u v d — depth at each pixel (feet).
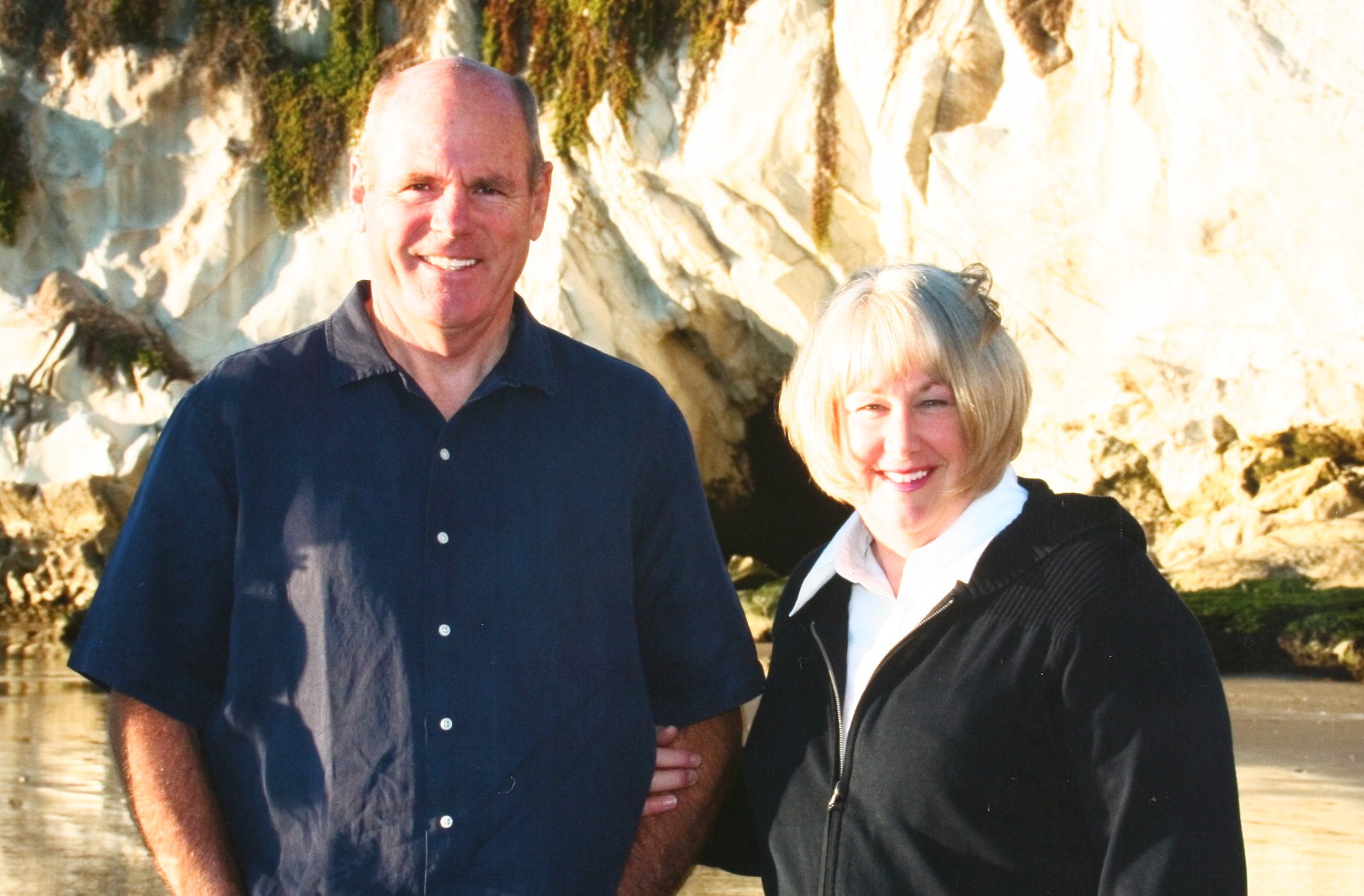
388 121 9.50
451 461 9.25
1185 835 7.51
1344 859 18.20
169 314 73.10
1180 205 52.26
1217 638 39.06
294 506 9.18
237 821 9.15
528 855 9.00
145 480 9.45
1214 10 50.88
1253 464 50.49
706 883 17.43
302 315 72.08
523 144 9.59
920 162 58.08
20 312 73.10
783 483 73.10
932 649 8.30
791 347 66.23
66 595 70.33
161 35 74.69
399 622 8.99
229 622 9.39
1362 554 43.47
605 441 9.64
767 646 48.32
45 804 23.58
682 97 64.34
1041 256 55.47
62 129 74.28
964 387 8.34
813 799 8.75
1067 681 7.87
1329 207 49.37
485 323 9.56
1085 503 8.38
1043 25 55.93
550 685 9.21
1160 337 52.90
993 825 8.02
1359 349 47.85
